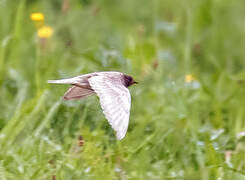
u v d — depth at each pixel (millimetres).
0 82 13898
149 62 14766
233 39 18562
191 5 18281
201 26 18672
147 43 15125
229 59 17828
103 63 14367
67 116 12141
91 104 12188
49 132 11805
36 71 13750
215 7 18797
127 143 11414
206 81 15617
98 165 10453
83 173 10375
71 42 16141
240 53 18328
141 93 13836
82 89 9109
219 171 10992
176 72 15555
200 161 11023
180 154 11438
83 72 14125
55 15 17531
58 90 13273
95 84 7734
